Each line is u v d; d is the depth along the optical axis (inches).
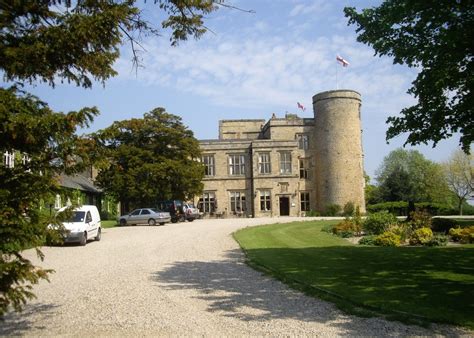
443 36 412.2
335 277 447.2
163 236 952.3
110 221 1590.8
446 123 486.0
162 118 1646.2
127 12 266.5
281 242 802.8
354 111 2021.4
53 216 236.7
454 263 529.7
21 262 225.3
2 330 280.2
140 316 312.5
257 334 270.2
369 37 521.7
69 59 264.5
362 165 2094.0
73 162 246.4
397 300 343.3
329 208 1959.9
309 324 289.4
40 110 242.1
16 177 227.5
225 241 834.8
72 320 302.8
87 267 548.1
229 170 2041.1
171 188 1563.7
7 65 242.7
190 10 305.9
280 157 2009.1
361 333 269.1
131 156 1497.3
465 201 2516.0
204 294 383.9
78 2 267.7
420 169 2728.8
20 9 247.1
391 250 664.4
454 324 283.6
